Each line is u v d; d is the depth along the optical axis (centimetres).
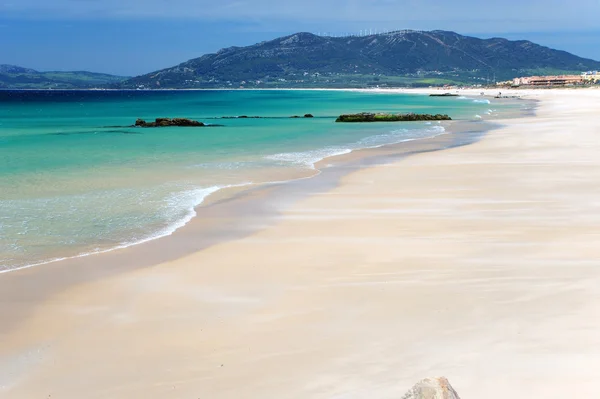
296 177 2417
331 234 1500
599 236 1418
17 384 760
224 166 2759
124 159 3047
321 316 960
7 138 4469
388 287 1094
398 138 4197
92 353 847
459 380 729
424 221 1616
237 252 1354
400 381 734
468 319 927
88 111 10106
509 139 3791
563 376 727
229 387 737
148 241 1461
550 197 1898
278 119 7162
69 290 1116
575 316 921
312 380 746
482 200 1883
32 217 1698
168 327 934
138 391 735
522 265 1204
